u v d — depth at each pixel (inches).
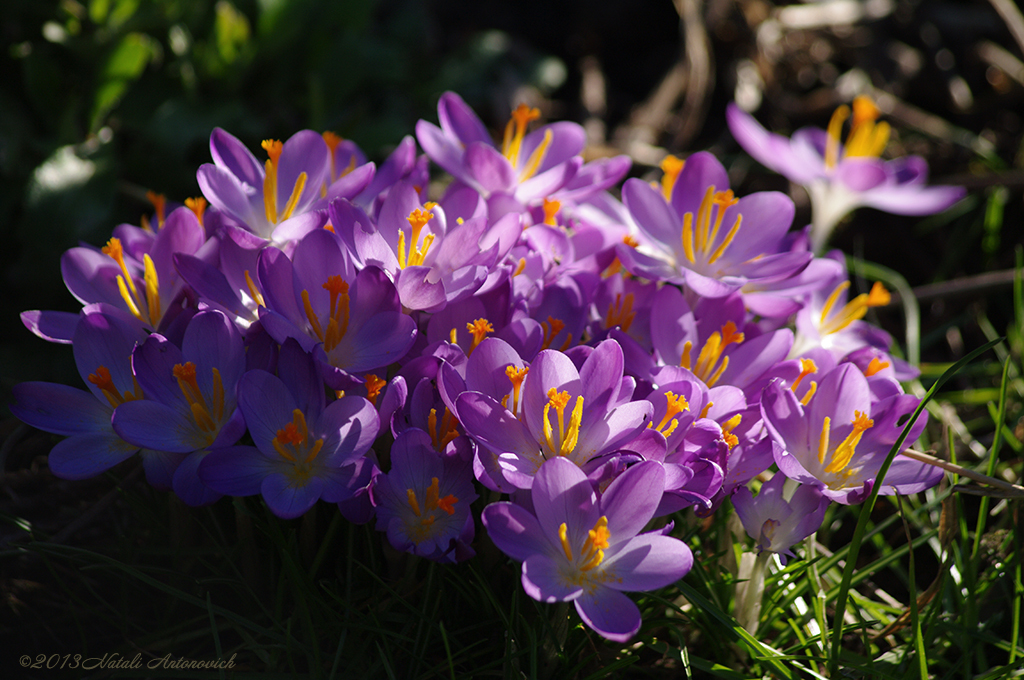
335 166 35.8
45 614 33.6
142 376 31.9
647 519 31.3
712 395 32.6
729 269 34.5
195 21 44.9
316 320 32.0
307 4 44.8
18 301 39.7
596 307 34.2
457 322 32.9
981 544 35.2
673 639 34.2
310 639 32.5
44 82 40.8
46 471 35.6
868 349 34.2
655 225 34.7
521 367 31.9
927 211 40.1
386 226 33.0
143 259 34.1
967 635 33.7
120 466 34.7
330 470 31.6
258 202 33.7
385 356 32.0
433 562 32.3
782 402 32.4
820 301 36.2
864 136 40.7
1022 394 38.6
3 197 40.3
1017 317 39.4
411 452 31.8
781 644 34.2
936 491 36.6
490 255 32.4
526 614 32.9
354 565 33.4
